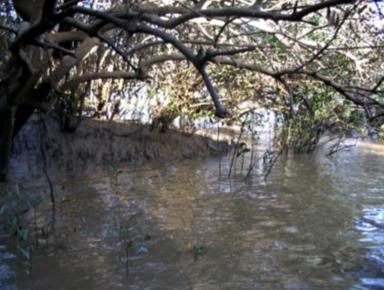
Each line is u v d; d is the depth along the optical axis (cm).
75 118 1148
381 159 1362
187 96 1334
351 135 1667
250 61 1119
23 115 930
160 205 816
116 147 1199
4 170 912
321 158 1351
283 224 735
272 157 1247
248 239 666
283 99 1244
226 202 849
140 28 564
